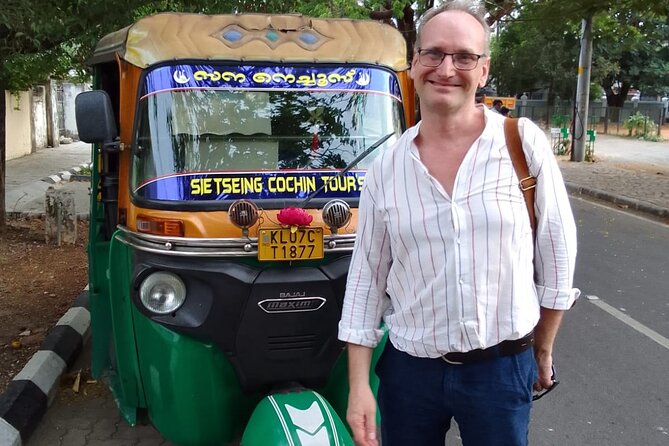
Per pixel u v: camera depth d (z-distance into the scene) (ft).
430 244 6.53
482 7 6.73
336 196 9.74
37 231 28.58
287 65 10.36
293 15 10.96
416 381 6.97
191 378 9.07
